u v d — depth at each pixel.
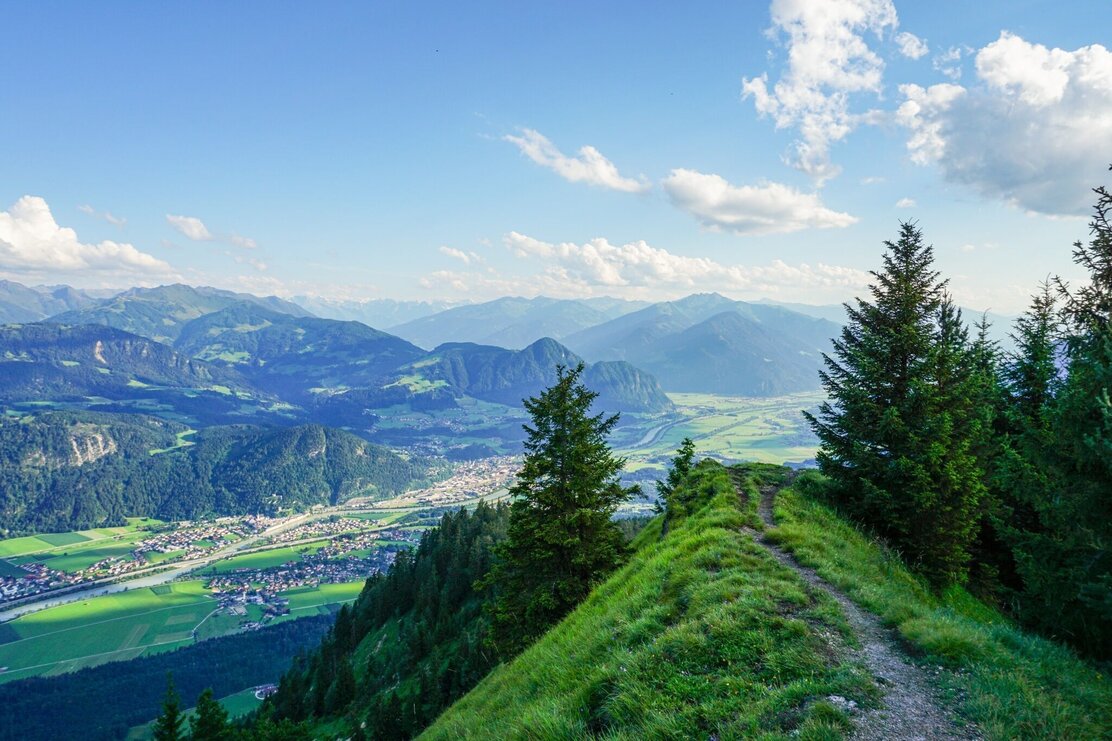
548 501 26.17
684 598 13.22
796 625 10.54
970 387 23.44
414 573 124.75
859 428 23.20
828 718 7.72
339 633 120.19
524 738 9.55
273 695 108.69
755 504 22.64
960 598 20.78
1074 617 15.07
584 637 13.95
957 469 21.36
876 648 10.19
